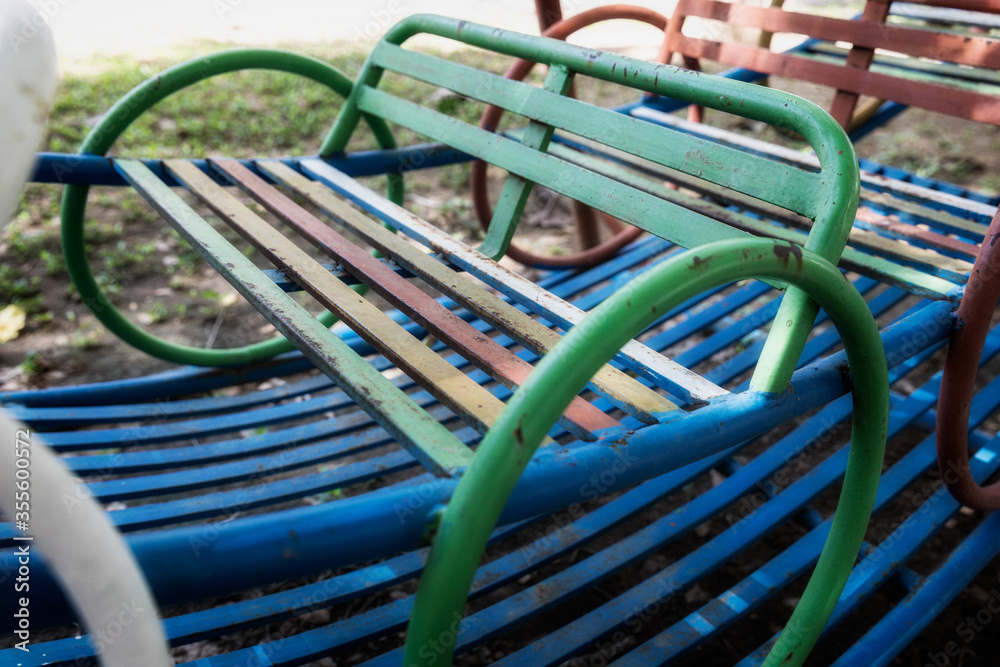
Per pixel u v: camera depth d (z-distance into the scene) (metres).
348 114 1.96
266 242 1.37
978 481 1.69
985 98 1.71
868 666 1.36
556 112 1.50
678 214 1.26
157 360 2.45
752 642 1.56
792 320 1.00
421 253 1.38
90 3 6.71
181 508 1.52
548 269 2.58
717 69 5.51
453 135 1.71
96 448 1.71
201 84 4.55
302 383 2.04
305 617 1.62
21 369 2.35
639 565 1.74
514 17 6.19
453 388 0.96
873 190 1.96
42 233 3.08
